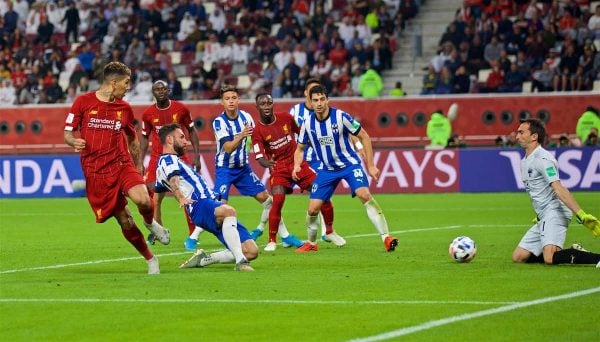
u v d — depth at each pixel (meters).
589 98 87.75
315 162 44.50
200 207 34.38
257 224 56.97
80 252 42.19
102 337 22.67
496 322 23.77
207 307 26.30
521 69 92.56
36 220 60.81
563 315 24.56
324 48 98.62
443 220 57.12
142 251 33.25
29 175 82.94
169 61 103.00
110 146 32.50
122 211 32.66
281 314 25.23
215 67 99.31
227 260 35.44
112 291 29.20
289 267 35.25
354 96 94.88
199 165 46.94
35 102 102.94
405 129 90.12
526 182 35.06
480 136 89.44
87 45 106.06
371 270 34.06
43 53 107.69
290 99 91.06
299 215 62.50
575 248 34.19
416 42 98.44
